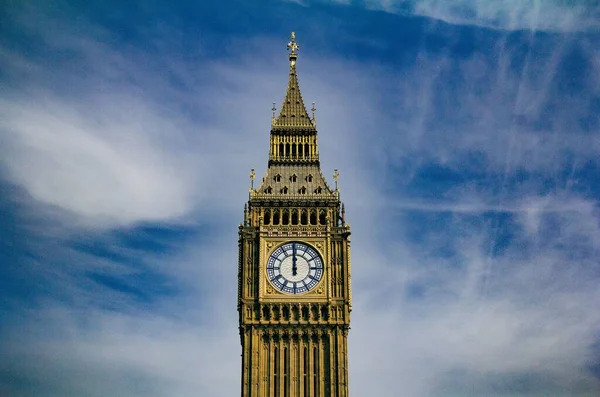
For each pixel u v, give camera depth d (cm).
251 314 15262
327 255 15600
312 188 16175
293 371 15012
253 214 15900
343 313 15312
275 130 16725
